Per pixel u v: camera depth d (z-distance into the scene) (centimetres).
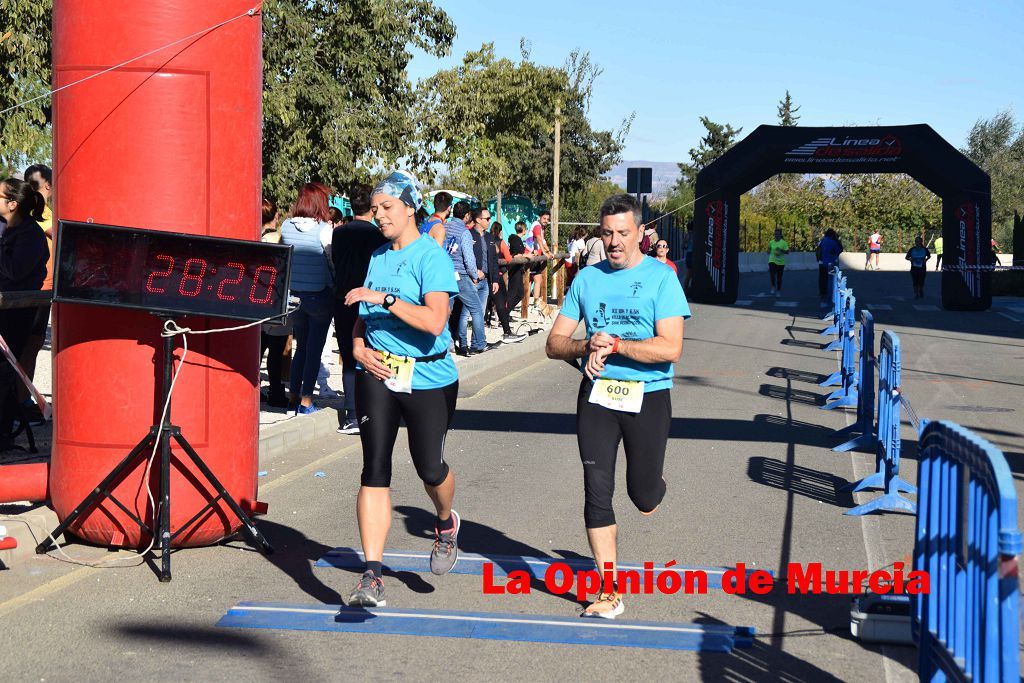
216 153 598
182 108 588
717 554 630
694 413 1147
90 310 587
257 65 625
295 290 973
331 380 1260
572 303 526
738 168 2862
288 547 633
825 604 543
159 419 592
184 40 586
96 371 589
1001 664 311
